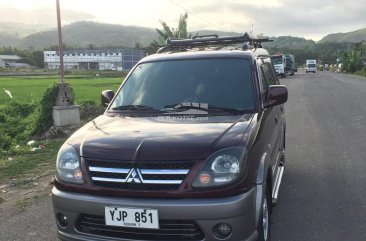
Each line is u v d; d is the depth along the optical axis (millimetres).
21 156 9641
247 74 4816
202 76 4891
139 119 4441
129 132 3986
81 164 3752
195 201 3428
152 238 3545
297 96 22531
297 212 5453
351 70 74875
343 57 84500
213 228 3428
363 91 25109
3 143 11609
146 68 5254
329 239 4648
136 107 4738
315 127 11984
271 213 4824
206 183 3455
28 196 6594
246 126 4020
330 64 132375
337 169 7406
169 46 6070
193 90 4770
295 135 10805
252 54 5133
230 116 4340
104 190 3611
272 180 4609
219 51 5230
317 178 6906
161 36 32031
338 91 25578
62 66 12570
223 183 3467
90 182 3686
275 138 5453
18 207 6082
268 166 4164
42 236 5023
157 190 3490
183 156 3512
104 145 3771
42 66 170125
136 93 4973
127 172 3561
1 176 7891
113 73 95250
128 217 3533
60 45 12477
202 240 3457
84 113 14688
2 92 32812
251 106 4523
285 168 7559
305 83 36438
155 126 4113
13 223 5469
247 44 5426
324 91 25875
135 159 3549
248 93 4633
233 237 3461
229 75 4836
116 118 4582
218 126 3998
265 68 5680
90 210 3654
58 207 3840
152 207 3455
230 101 4582
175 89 4832
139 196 3516
